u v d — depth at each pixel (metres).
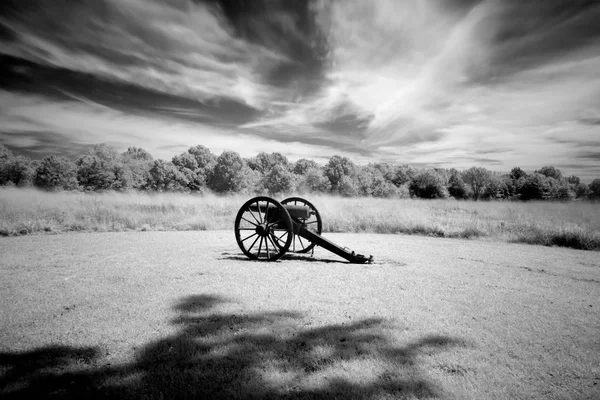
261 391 2.16
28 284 4.62
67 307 3.70
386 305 3.92
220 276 5.15
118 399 2.08
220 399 2.09
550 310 3.89
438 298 4.26
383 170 115.56
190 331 3.06
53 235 9.95
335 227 12.66
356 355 2.68
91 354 2.63
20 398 2.07
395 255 7.44
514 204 26.11
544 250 8.54
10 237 9.42
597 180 84.56
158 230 11.77
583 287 4.98
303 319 3.42
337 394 2.15
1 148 58.03
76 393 2.13
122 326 3.18
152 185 67.44
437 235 11.47
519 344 2.97
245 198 19.56
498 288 4.82
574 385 2.36
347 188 68.00
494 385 2.33
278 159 108.12
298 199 7.68
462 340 3.01
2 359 2.55
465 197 78.38
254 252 7.43
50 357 2.58
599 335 3.21
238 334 3.02
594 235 9.41
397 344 2.90
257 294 4.25
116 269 5.58
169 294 4.20
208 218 13.48
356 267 6.07
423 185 74.62
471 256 7.46
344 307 3.82
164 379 2.29
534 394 2.24
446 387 2.27
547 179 82.31
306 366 2.49
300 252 7.57
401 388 2.24
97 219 12.45
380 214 13.73
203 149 84.50
